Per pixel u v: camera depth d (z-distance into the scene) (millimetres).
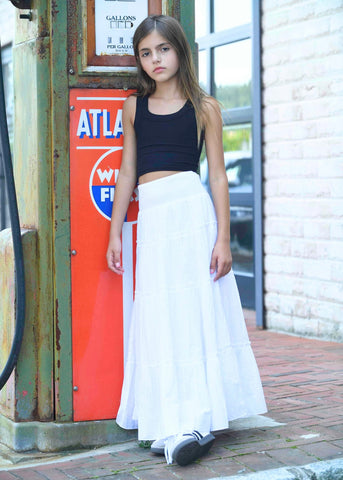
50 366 3260
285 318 5973
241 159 7059
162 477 2822
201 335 3037
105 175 3242
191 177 3064
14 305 3273
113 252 3186
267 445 3115
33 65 3219
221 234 3076
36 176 3230
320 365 4738
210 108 3088
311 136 5652
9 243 3334
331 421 3453
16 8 3385
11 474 2928
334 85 5426
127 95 3242
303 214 5750
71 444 3252
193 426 2961
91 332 3256
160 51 3033
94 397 3273
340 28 5363
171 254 3020
